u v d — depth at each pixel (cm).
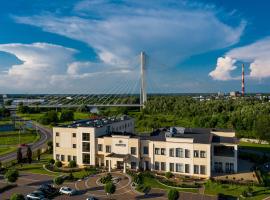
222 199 6431
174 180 7681
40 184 7512
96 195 6694
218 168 8462
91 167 8862
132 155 8688
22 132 17012
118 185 7300
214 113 17562
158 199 6406
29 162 9631
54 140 9612
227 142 8581
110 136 9175
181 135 8969
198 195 6619
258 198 6450
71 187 7231
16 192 6950
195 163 8038
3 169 8806
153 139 8644
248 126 14825
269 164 9481
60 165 9056
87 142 9156
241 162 9500
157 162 8506
